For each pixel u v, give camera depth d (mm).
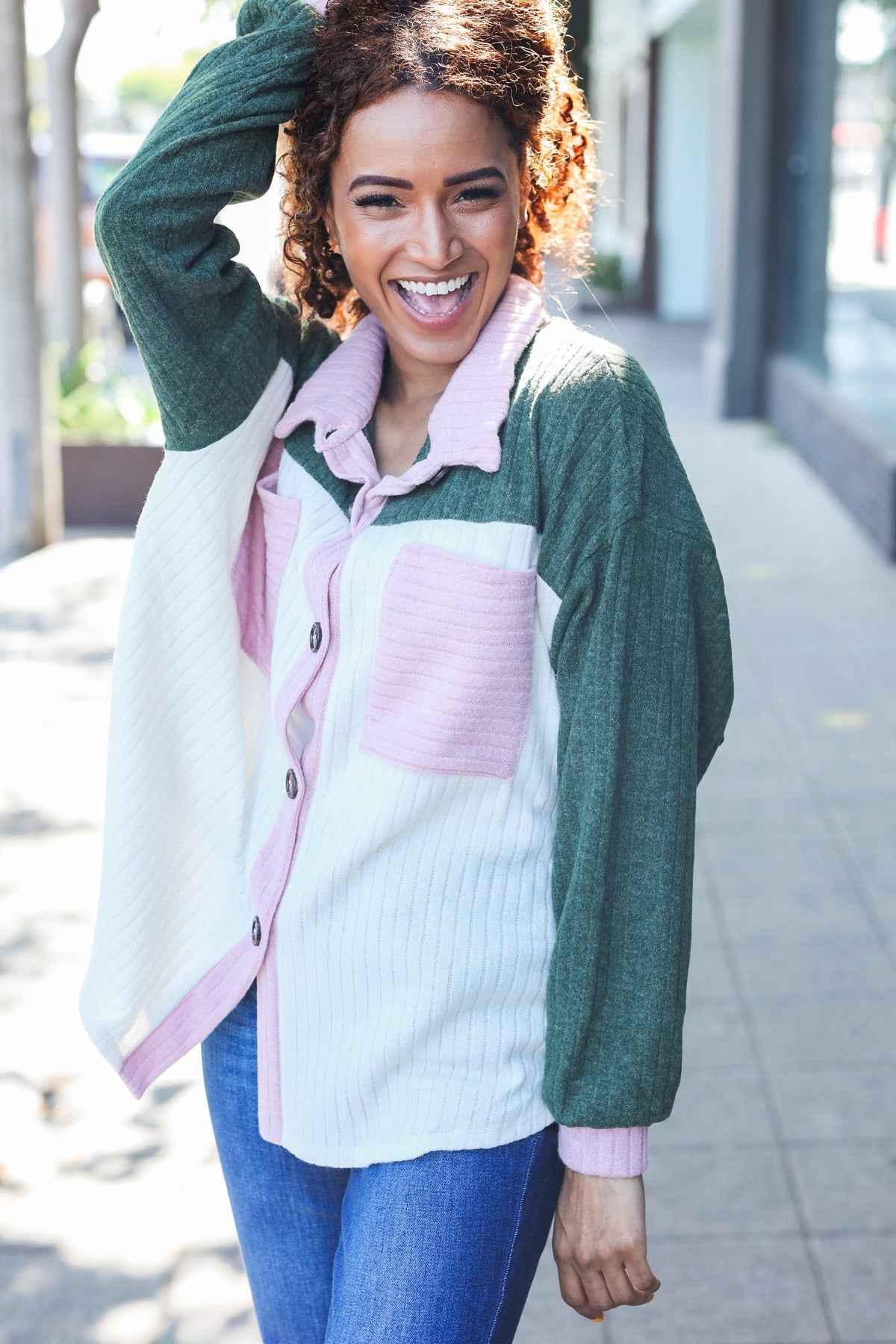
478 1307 1390
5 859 4168
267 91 1466
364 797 1442
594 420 1384
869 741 5113
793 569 7219
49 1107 3029
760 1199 2729
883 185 7797
